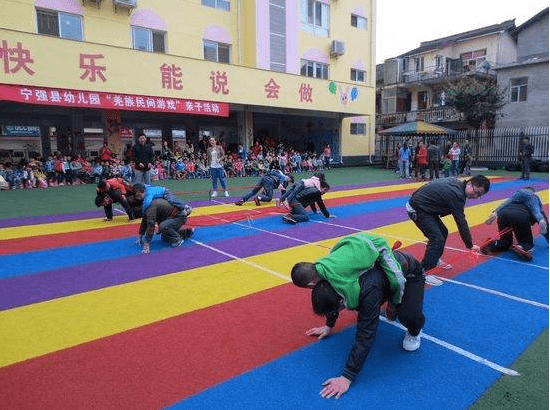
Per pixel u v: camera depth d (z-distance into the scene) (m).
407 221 8.89
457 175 20.83
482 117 25.50
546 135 23.88
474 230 8.01
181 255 6.26
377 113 34.75
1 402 2.82
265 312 4.25
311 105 22.19
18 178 15.02
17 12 15.48
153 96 16.73
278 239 7.25
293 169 22.95
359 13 26.88
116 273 5.45
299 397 2.89
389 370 3.22
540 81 25.03
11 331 3.85
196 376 3.13
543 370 3.21
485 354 3.44
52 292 4.80
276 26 22.33
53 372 3.18
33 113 18.52
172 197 6.70
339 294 2.84
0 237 7.36
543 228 5.88
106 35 17.50
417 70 33.91
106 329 3.89
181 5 19.47
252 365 3.28
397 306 3.32
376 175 20.89
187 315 4.19
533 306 4.38
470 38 31.08
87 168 16.73
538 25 26.67
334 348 3.53
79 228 8.10
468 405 2.80
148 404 2.80
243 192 13.55
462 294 4.70
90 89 15.23
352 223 8.62
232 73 18.92
